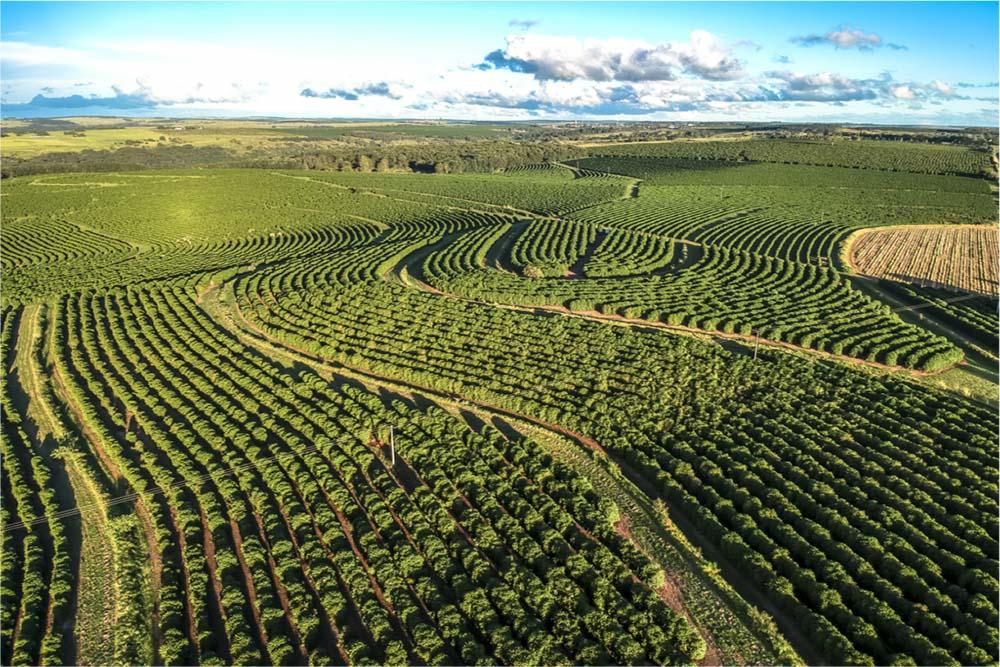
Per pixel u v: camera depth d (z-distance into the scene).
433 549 43.34
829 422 57.41
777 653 35.78
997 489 47.31
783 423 57.62
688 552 43.53
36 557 43.47
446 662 35.59
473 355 72.38
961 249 124.69
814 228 139.62
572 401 62.53
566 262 112.94
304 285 103.50
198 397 64.38
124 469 53.09
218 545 44.69
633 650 35.66
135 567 43.19
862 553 42.38
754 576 40.66
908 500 47.00
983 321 82.44
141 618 39.22
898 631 35.97
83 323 87.62
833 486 48.72
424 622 37.91
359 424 58.66
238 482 51.75
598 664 35.19
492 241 131.62
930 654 34.25
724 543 43.19
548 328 79.62
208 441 57.47
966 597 37.94
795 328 78.50
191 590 41.16
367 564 43.34
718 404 61.25
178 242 150.50
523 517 46.62
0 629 38.19
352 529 46.53
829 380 65.19
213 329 85.00
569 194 192.62
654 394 62.94
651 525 46.41
